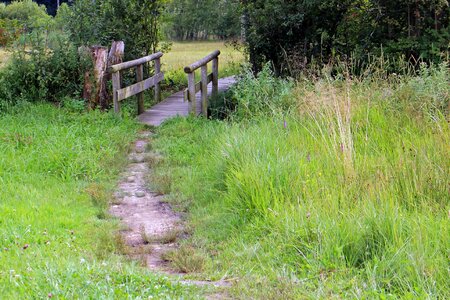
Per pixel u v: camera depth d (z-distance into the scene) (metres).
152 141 11.41
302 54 14.69
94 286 4.49
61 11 15.91
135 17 16.59
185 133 11.70
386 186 6.75
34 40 13.74
